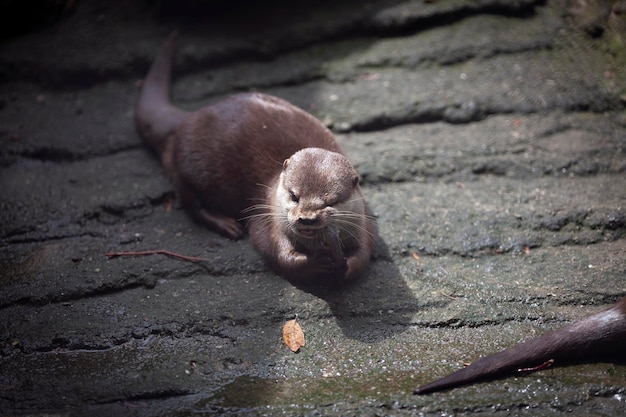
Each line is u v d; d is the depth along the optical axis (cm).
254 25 1397
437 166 1131
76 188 1136
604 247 980
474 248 977
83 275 948
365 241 923
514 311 876
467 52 1328
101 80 1369
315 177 880
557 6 1386
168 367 808
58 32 1437
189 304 900
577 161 1123
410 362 808
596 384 763
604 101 1230
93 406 758
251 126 1018
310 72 1319
